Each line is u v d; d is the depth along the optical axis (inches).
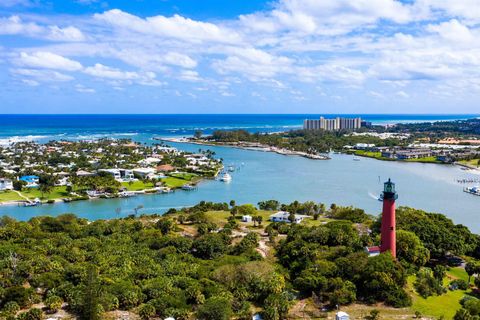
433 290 4224.9
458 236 5526.6
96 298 3550.7
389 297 3929.6
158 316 3629.4
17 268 4276.6
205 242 5295.3
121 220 6717.5
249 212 7381.9
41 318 3528.5
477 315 3624.5
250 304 3868.1
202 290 3937.0
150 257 4904.0
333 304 3905.0
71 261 4724.4
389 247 4665.4
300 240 5123.0
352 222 6850.4
